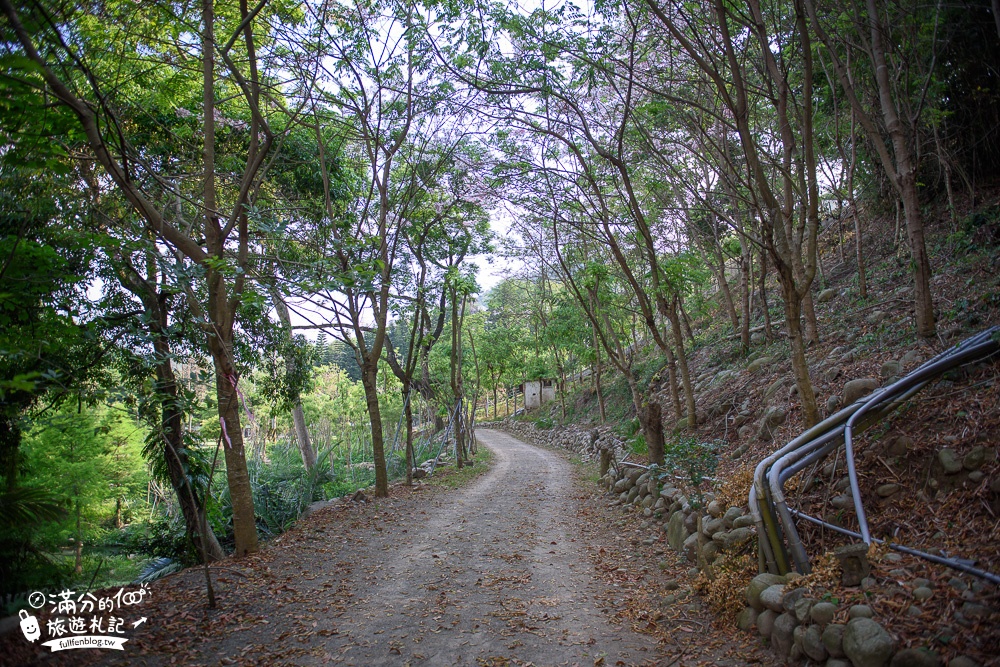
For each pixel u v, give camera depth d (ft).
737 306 63.26
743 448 26.61
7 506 22.56
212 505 27.78
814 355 30.55
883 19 26.94
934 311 24.90
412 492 41.09
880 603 11.08
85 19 22.30
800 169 25.77
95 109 20.13
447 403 68.49
